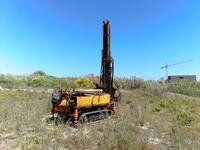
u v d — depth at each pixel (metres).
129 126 13.96
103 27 17.33
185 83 31.64
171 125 16.08
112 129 13.28
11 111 15.43
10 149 10.77
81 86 20.16
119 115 16.56
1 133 12.42
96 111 15.24
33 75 36.91
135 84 26.80
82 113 14.58
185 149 12.15
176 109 19.41
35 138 11.77
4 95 23.36
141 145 11.59
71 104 14.08
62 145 11.27
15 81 31.17
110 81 17.36
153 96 23.16
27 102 19.34
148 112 18.41
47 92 25.44
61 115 14.91
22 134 12.38
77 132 12.95
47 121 14.43
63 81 31.52
